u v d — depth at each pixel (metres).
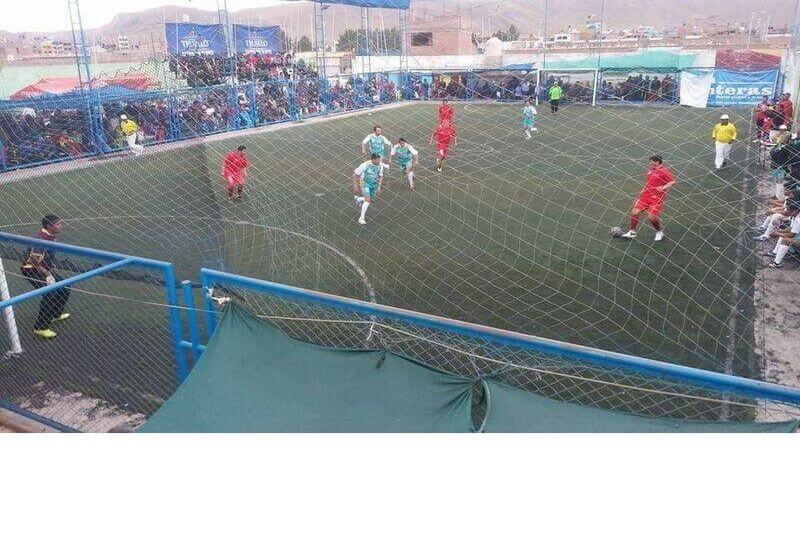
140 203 12.30
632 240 9.23
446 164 13.98
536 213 10.48
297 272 8.20
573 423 2.89
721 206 10.52
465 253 8.84
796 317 6.56
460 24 37.59
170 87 21.66
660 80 24.30
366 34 30.92
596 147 12.74
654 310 6.83
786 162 9.04
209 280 4.30
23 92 19.19
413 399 3.20
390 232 9.91
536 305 7.02
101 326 6.45
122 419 4.89
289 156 15.87
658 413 4.74
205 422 3.24
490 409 3.00
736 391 2.78
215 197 12.49
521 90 17.55
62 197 13.30
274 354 3.65
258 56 27.31
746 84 23.50
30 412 4.89
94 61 21.92
